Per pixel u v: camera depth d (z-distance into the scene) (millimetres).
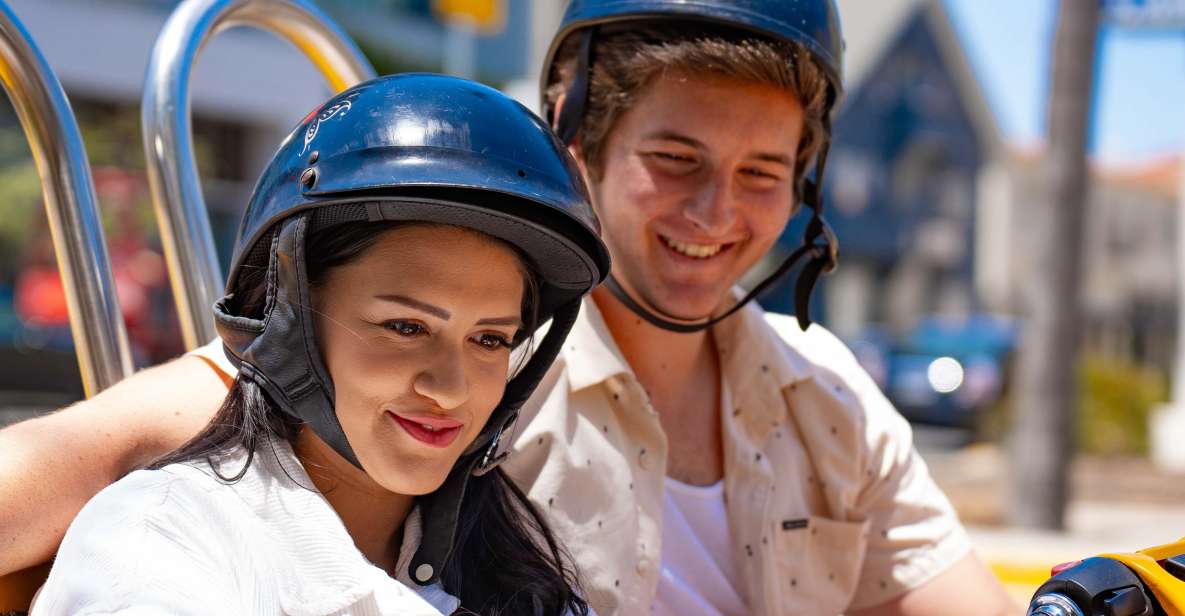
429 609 1127
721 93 1489
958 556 1772
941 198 22969
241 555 1076
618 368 1530
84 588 1001
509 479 1390
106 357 1368
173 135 1479
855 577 1703
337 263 1098
